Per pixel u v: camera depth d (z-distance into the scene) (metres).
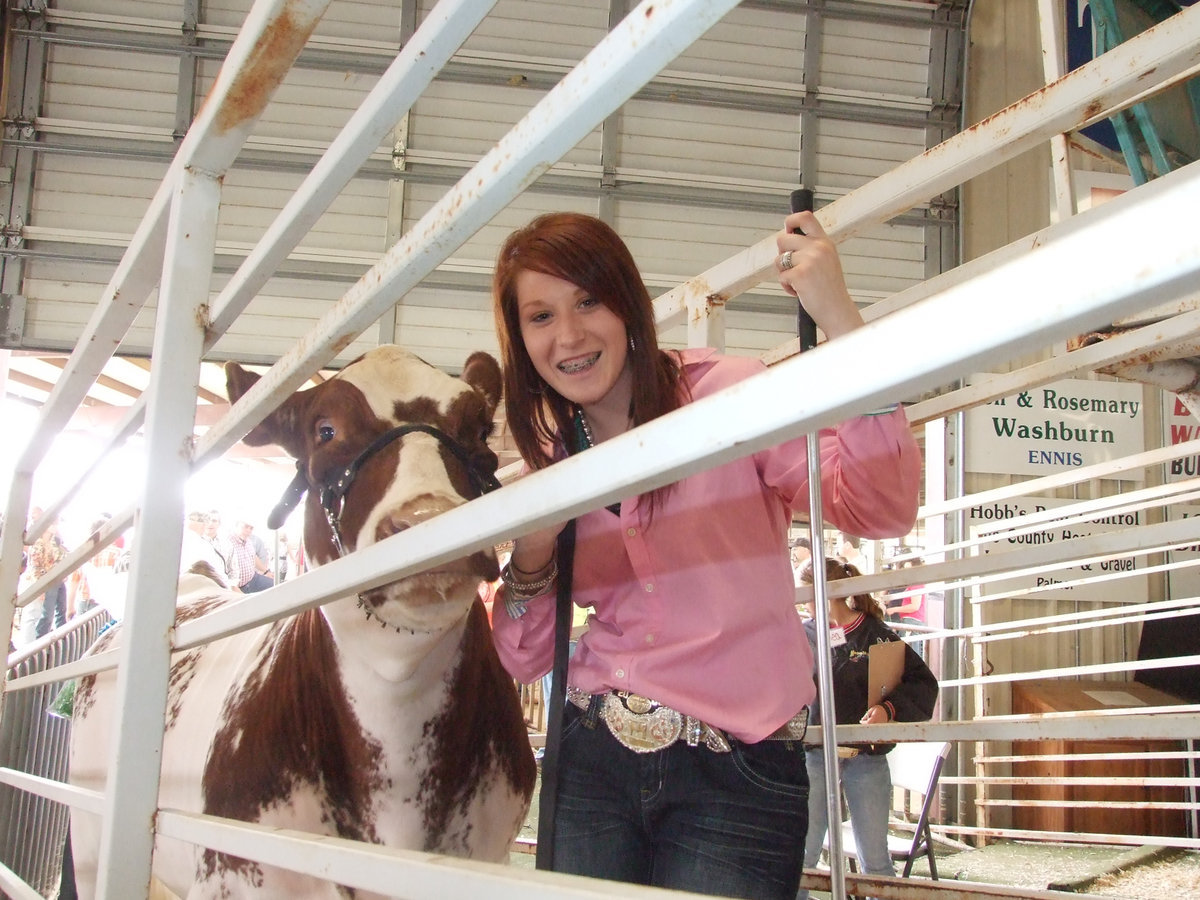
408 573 0.74
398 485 1.37
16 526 2.39
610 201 5.90
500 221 5.80
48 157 5.51
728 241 6.01
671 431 0.50
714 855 1.15
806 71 6.05
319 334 0.88
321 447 1.52
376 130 0.83
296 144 5.62
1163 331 1.48
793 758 1.19
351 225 5.68
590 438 1.38
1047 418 6.00
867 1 6.12
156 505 1.17
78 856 2.76
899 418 1.04
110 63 5.56
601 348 1.24
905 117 6.13
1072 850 5.13
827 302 0.98
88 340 1.73
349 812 1.56
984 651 5.78
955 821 5.66
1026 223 6.09
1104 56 1.18
